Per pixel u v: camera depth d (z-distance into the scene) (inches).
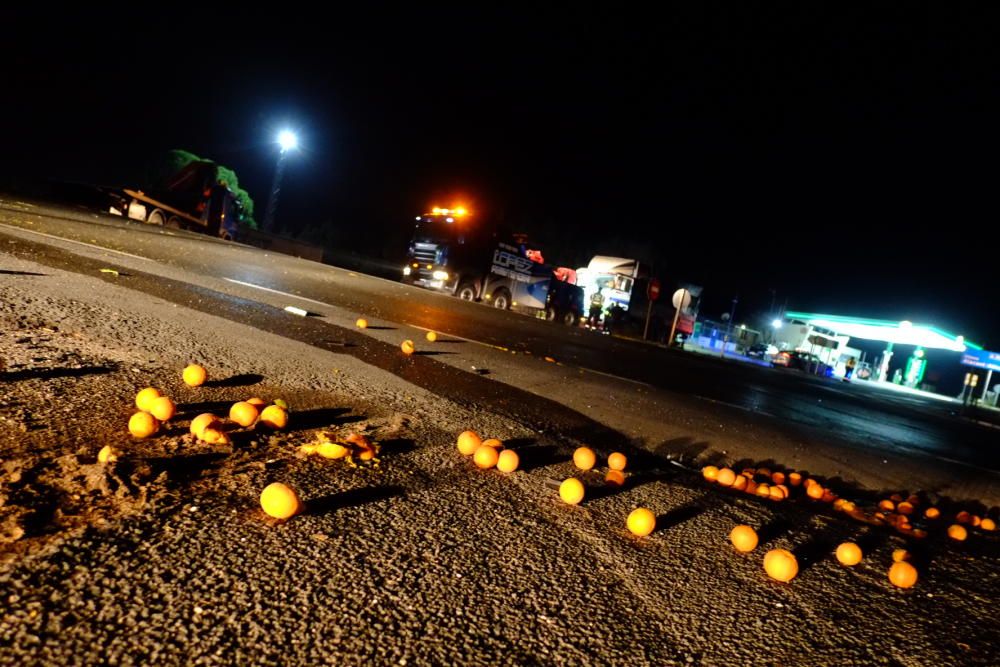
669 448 233.8
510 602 84.7
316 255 1515.7
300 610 73.2
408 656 68.7
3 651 57.2
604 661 75.1
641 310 1505.9
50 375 138.9
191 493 97.6
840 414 493.0
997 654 96.3
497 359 343.9
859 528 158.9
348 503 106.3
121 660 59.6
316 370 206.4
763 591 104.3
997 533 203.9
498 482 135.6
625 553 110.0
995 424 928.9
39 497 85.7
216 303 291.7
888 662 87.0
